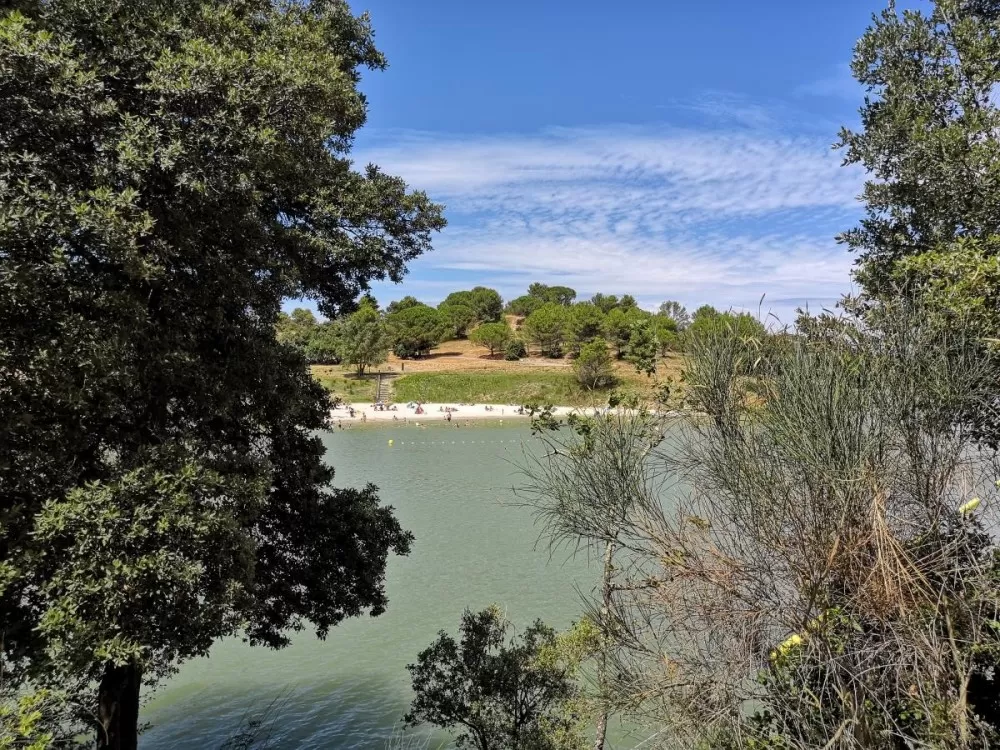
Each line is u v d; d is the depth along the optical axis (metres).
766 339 5.38
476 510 28.28
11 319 5.22
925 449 4.52
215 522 6.05
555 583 19.05
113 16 6.00
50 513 5.31
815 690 4.62
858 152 7.38
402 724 12.23
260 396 8.34
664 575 5.45
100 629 5.43
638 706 5.56
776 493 4.65
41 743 4.47
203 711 12.87
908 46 7.07
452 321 102.94
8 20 4.92
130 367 5.97
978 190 5.93
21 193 5.14
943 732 3.87
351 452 45.09
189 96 5.75
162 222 6.09
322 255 9.38
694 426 5.71
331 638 16.22
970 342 4.86
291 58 6.72
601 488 5.84
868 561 4.38
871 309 5.71
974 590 4.30
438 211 10.85
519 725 8.64
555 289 128.75
